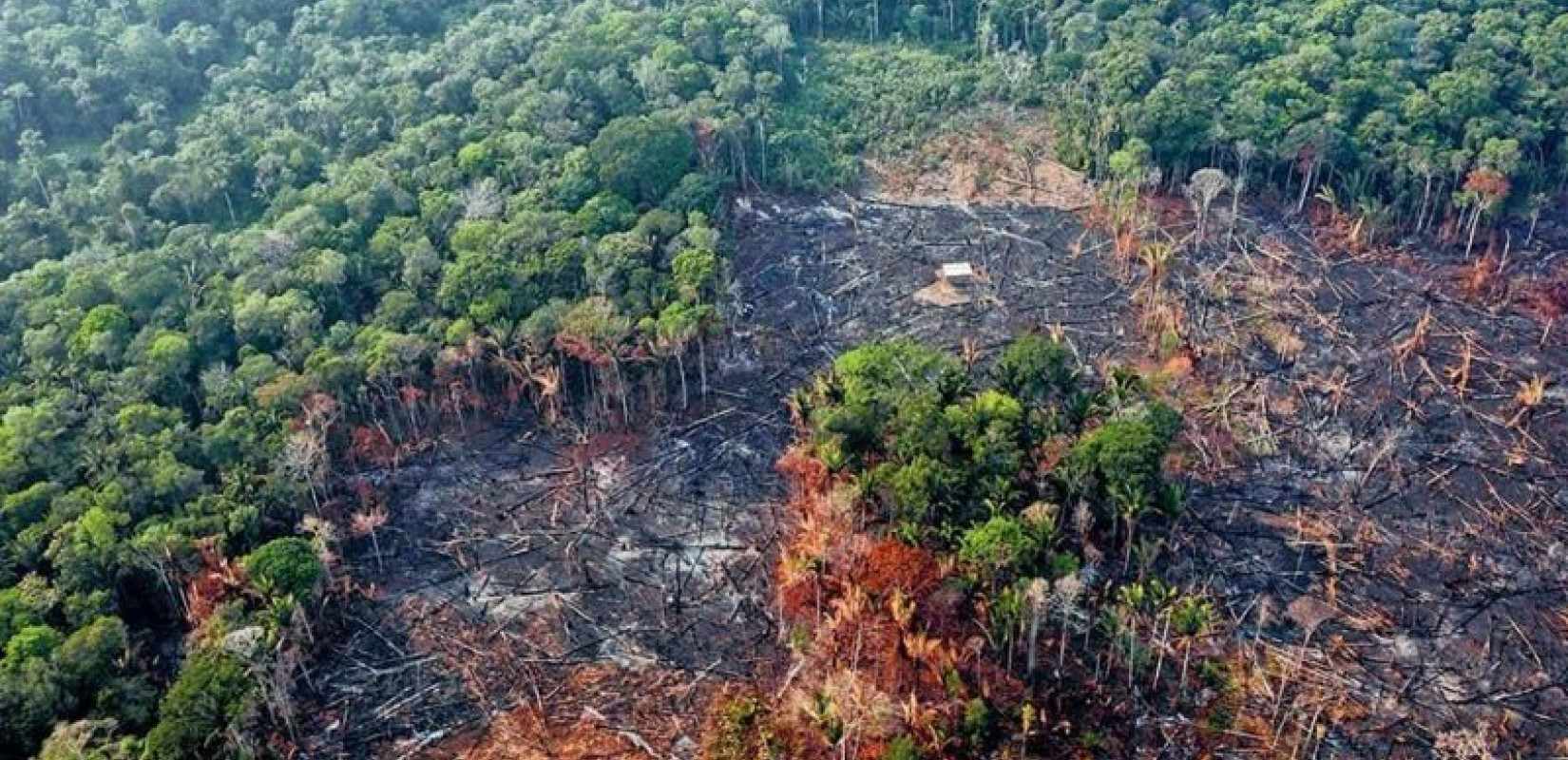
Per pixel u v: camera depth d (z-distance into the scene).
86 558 91.62
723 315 120.00
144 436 102.88
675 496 105.25
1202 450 106.00
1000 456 92.88
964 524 89.75
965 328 122.75
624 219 125.88
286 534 99.50
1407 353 116.19
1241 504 101.19
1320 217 135.50
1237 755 82.38
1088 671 87.75
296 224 124.19
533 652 92.38
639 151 131.38
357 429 109.62
